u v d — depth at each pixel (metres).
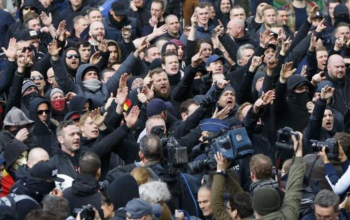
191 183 29.11
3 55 40.53
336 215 26.88
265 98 32.38
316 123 33.44
